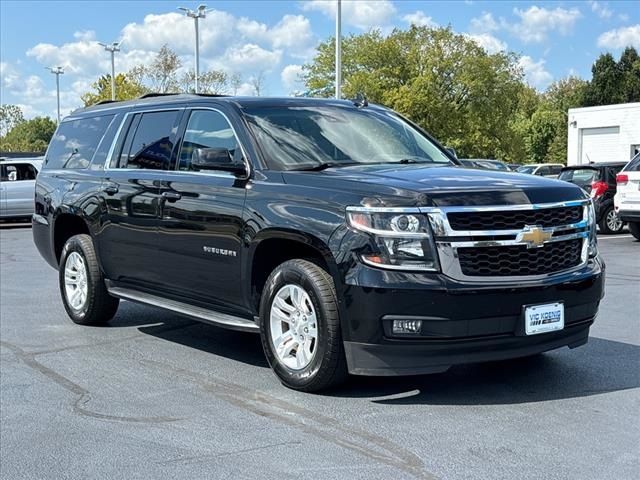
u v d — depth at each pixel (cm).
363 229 464
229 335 717
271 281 526
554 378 542
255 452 415
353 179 499
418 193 461
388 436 434
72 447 432
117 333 730
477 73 5284
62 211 770
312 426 454
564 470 381
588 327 522
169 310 632
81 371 594
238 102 611
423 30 5356
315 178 516
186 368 596
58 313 841
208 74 4778
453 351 459
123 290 711
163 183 631
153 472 393
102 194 710
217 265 574
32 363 621
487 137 5419
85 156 769
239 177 564
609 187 1741
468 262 459
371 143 612
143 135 693
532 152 8681
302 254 531
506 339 467
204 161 564
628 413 466
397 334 455
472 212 461
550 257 487
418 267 454
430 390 519
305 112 621
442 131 5209
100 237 718
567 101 8256
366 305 459
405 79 5325
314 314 497
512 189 480
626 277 1031
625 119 4162
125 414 488
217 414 482
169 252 624
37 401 519
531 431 437
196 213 588
